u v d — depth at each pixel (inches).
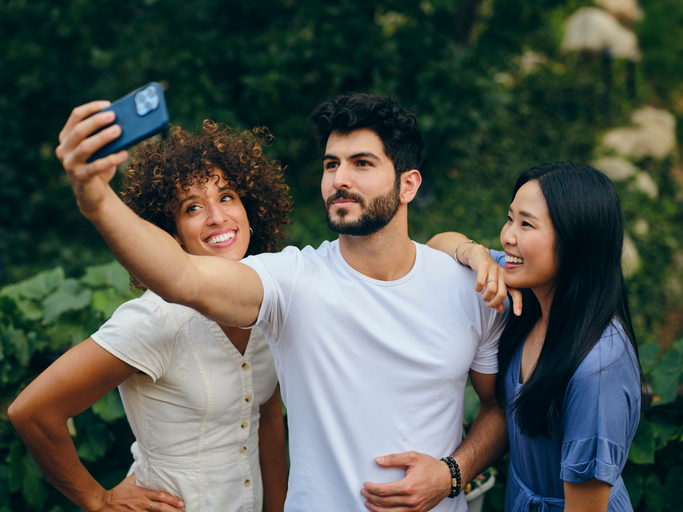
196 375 55.5
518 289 62.0
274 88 198.2
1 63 203.5
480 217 225.9
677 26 394.3
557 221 53.6
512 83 319.3
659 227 247.9
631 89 342.3
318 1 195.9
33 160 219.8
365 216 53.9
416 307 56.6
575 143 287.9
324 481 55.8
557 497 57.2
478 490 69.0
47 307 81.5
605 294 54.1
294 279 53.7
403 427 55.9
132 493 58.0
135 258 40.8
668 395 73.7
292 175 225.1
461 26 221.6
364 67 197.0
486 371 62.2
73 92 215.9
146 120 36.7
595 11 356.8
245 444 60.4
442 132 210.4
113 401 73.7
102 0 203.0
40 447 53.1
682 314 219.6
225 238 60.9
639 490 72.6
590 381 51.6
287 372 56.1
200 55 195.5
